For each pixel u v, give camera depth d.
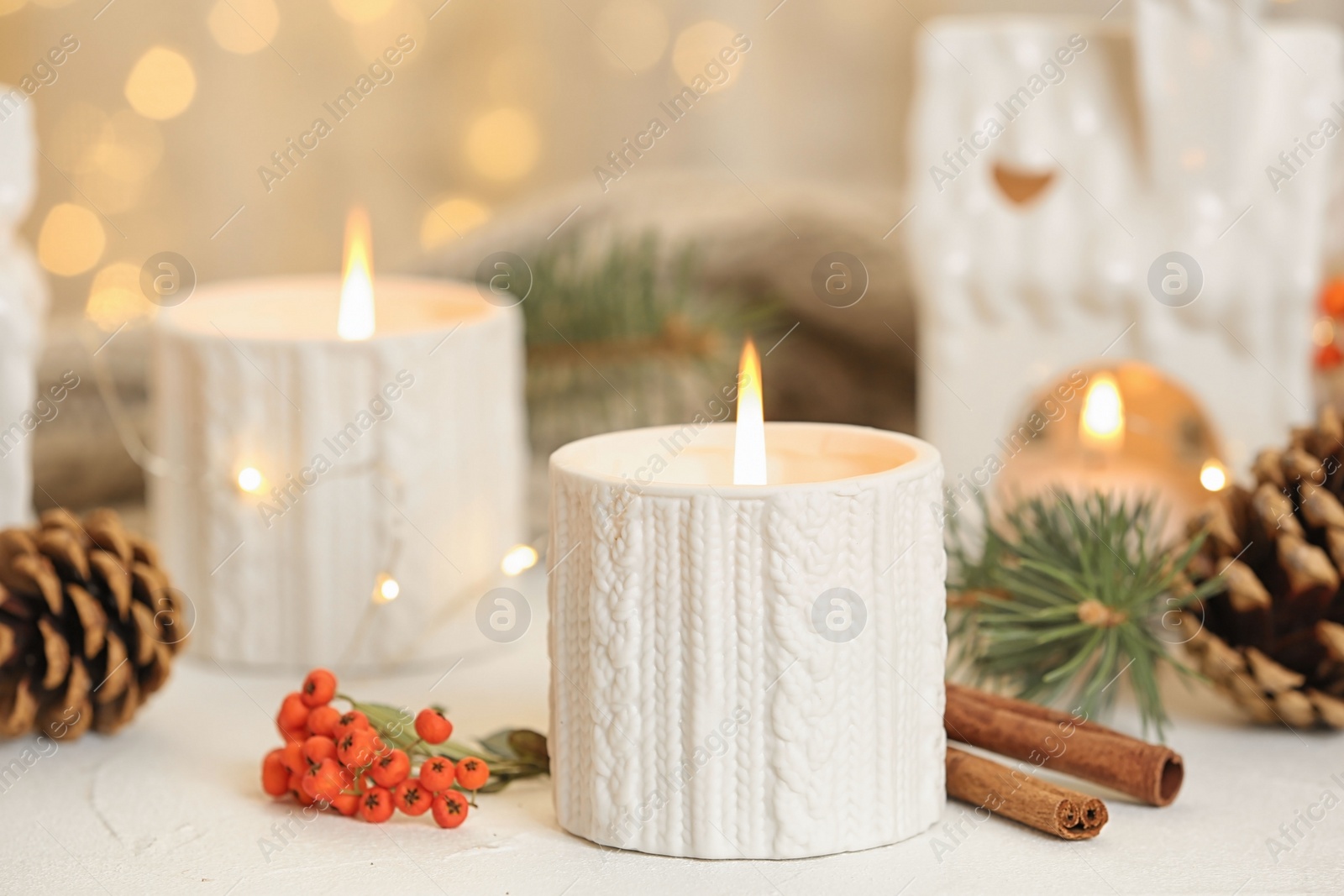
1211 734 0.71
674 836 0.63
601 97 1.16
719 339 0.88
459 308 0.81
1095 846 0.64
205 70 1.16
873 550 0.62
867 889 0.61
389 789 0.65
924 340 0.80
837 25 1.11
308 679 0.66
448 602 0.76
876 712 0.63
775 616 0.62
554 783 0.65
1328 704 0.69
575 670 0.63
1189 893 0.62
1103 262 0.77
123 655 0.69
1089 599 0.69
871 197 1.00
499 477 0.77
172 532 0.76
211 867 0.63
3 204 0.74
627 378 0.89
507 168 1.19
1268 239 0.77
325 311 0.82
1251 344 0.77
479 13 1.17
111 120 1.15
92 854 0.64
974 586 0.72
